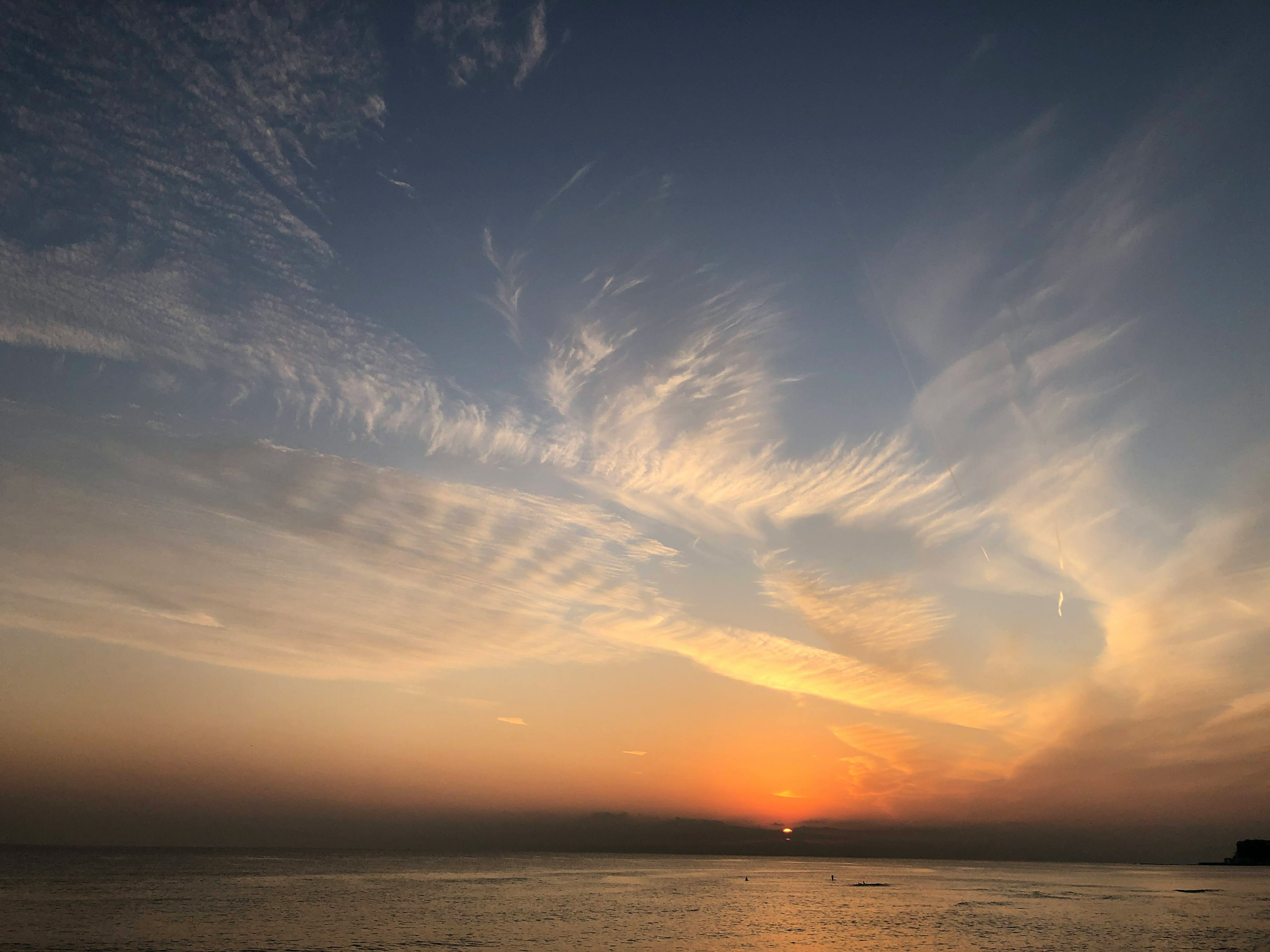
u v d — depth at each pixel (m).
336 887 117.12
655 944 60.16
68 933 61.25
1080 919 81.81
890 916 84.31
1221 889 142.62
